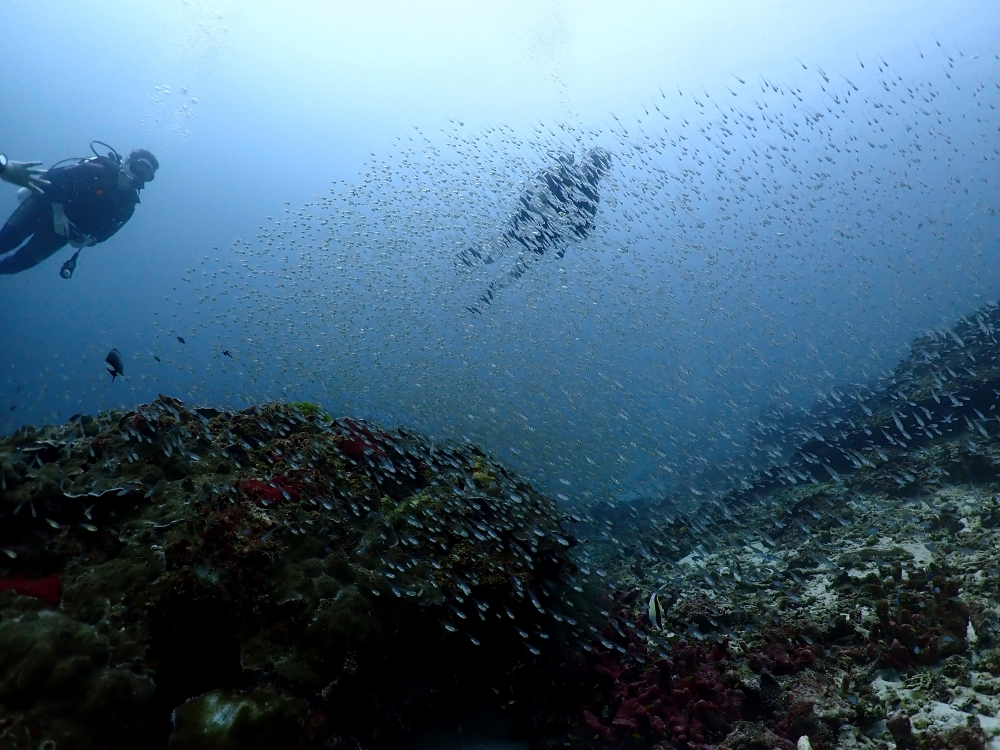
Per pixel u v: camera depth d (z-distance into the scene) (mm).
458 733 3332
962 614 3611
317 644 2795
